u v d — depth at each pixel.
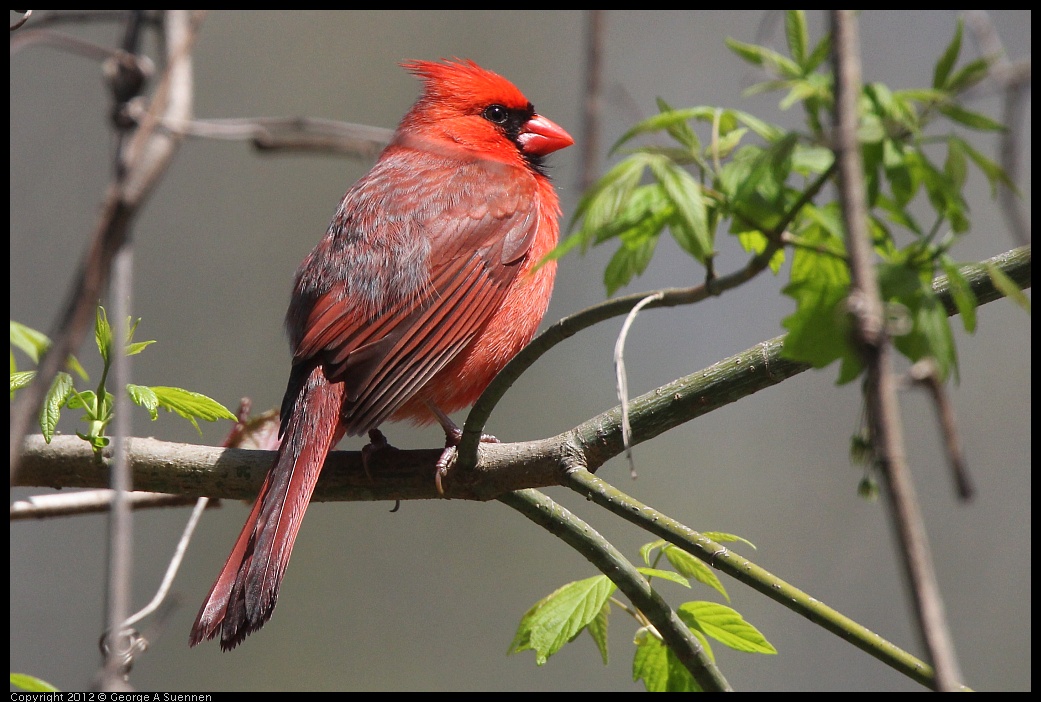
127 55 5.59
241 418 7.95
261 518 6.73
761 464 15.44
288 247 15.81
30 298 14.59
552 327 5.83
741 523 15.02
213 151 15.92
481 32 16.73
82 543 14.66
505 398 15.34
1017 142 5.34
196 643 6.36
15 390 6.38
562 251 4.85
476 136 9.20
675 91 15.95
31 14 5.78
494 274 8.27
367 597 14.29
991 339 14.91
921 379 4.90
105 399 6.57
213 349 15.25
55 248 14.74
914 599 3.17
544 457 6.53
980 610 13.41
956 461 4.86
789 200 4.95
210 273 15.59
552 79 16.64
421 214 8.23
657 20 16.30
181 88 5.71
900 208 4.69
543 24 16.83
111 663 4.41
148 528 14.20
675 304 5.15
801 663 13.72
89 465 6.82
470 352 8.16
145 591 13.88
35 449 6.80
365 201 8.39
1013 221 5.27
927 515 14.06
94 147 15.09
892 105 4.66
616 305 5.34
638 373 15.66
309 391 7.40
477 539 14.73
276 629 13.95
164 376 15.05
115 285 4.68
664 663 6.15
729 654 13.70
